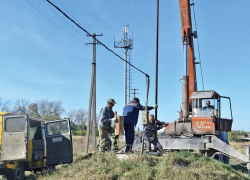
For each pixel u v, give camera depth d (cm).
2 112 952
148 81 1063
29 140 1053
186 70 1524
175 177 748
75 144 2947
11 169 938
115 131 908
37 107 5481
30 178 991
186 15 1620
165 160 852
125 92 4619
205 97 1346
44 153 1144
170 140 1366
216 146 1284
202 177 779
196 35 1636
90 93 2080
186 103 1450
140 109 974
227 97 1425
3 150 916
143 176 743
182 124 1398
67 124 1177
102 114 941
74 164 912
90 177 759
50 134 1149
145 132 1000
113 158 871
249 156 1205
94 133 2062
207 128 1334
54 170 1002
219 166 912
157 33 1001
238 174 923
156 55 991
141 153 907
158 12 1009
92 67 2133
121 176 755
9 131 929
